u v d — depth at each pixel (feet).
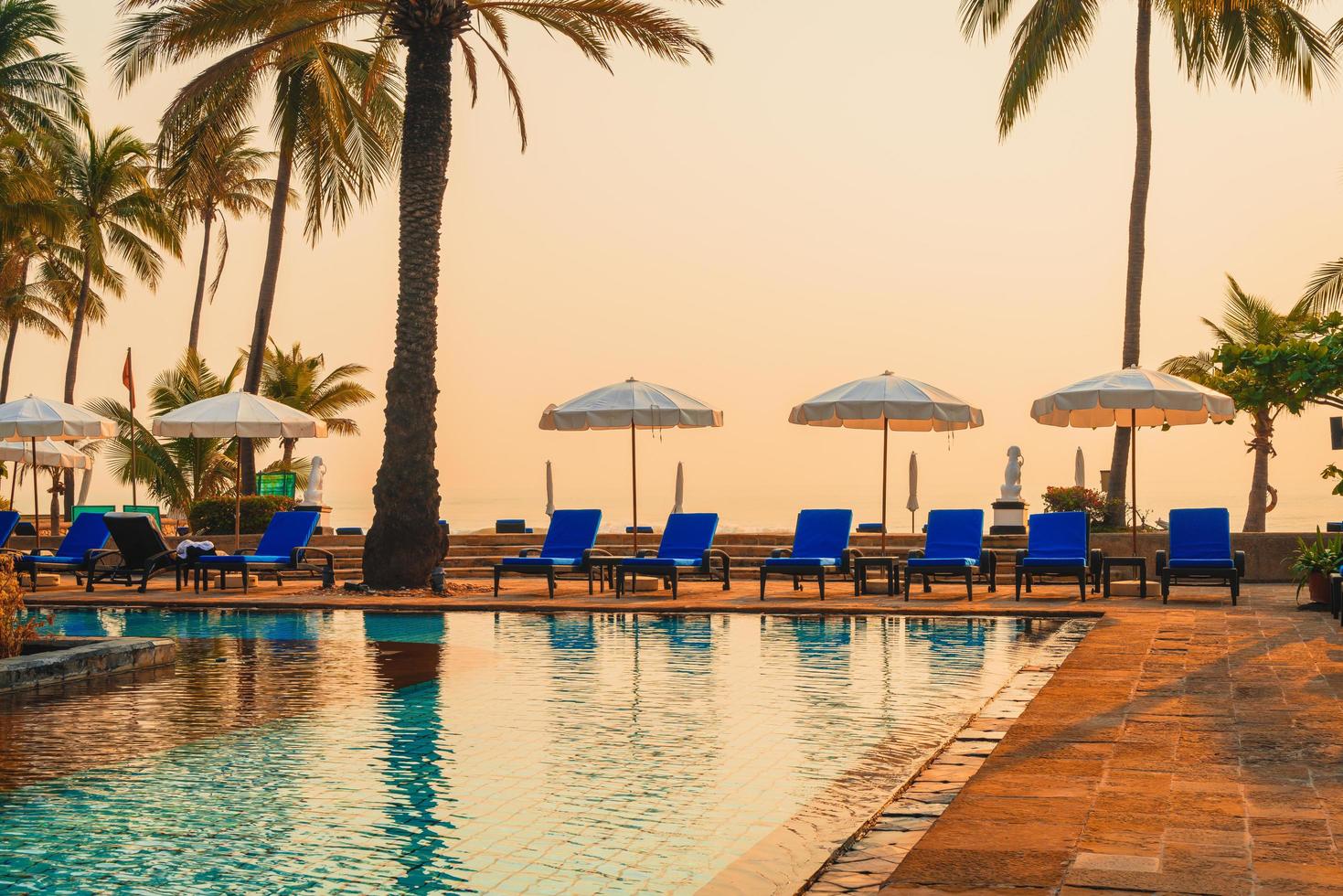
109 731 23.30
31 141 108.27
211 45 59.31
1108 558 49.19
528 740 22.31
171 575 66.33
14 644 31.86
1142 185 75.77
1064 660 28.71
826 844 15.34
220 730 23.43
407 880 14.33
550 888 14.02
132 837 16.19
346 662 33.01
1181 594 51.01
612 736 22.61
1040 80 78.02
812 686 28.40
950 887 11.64
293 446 126.21
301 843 15.87
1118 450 75.82
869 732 22.82
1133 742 18.60
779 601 48.73
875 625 41.81
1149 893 11.32
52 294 129.49
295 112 80.59
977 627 40.86
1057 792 15.47
